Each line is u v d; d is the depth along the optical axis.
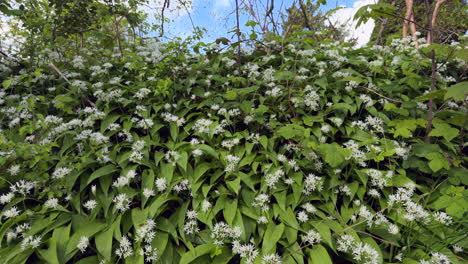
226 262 2.12
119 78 3.63
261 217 2.30
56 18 4.53
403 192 2.40
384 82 3.43
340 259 2.20
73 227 2.27
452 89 2.01
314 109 3.14
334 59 3.81
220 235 2.18
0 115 3.42
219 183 2.69
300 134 2.56
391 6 2.59
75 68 4.08
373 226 2.32
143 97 3.38
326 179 2.66
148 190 2.41
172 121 3.19
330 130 3.01
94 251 2.25
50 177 2.57
